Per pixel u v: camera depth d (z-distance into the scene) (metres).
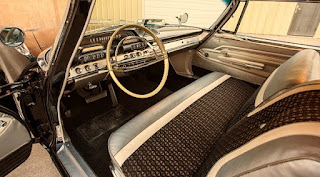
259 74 1.96
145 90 2.32
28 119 1.10
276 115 0.63
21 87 0.91
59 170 1.18
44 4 2.19
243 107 1.12
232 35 2.01
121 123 1.81
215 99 1.32
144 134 0.95
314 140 0.40
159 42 1.21
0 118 0.86
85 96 1.82
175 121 1.07
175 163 0.85
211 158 0.79
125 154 0.84
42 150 1.48
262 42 1.82
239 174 0.50
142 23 1.79
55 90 1.00
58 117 1.14
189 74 2.52
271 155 0.44
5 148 0.93
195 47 2.24
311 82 0.67
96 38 1.24
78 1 0.60
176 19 2.15
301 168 0.38
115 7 3.91
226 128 1.10
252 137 0.60
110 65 1.09
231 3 1.72
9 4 2.04
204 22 2.14
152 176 0.79
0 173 0.97
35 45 1.42
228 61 2.14
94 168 1.38
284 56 1.74
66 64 0.86
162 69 2.65
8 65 0.89
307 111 0.51
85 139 1.61
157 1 3.78
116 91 2.25
